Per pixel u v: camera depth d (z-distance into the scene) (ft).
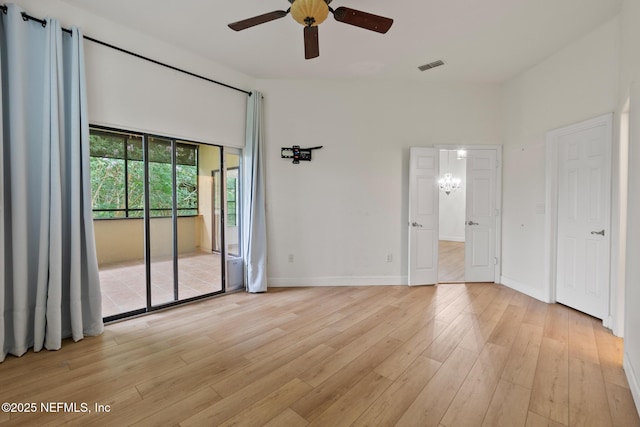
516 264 13.23
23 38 7.43
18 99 7.28
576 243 10.59
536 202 12.09
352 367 7.03
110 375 6.67
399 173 13.99
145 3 8.33
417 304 11.37
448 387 6.26
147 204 10.48
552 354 7.62
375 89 13.79
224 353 7.68
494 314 10.36
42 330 7.71
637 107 6.26
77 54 8.15
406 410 5.57
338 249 13.91
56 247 7.79
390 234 14.03
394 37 10.00
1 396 5.93
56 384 6.32
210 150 12.57
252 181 12.80
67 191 8.29
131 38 9.55
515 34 9.84
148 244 10.56
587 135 10.10
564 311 10.63
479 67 12.28
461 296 12.33
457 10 8.57
